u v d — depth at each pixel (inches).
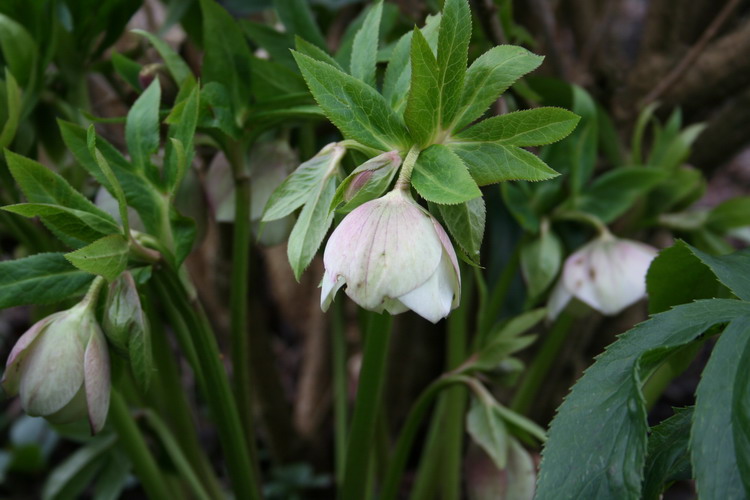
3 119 22.1
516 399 28.3
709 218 27.8
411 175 18.4
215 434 42.2
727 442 16.9
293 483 37.9
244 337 24.0
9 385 19.9
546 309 24.2
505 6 25.6
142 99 21.0
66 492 27.4
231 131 21.9
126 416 25.0
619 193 26.9
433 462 28.5
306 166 19.5
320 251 23.2
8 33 22.2
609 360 18.0
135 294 19.7
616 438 17.2
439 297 17.8
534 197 26.7
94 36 24.5
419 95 18.3
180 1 26.0
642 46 33.1
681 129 32.8
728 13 28.3
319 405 39.7
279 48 24.4
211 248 33.9
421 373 38.3
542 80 27.2
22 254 27.9
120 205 19.4
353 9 35.2
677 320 18.1
